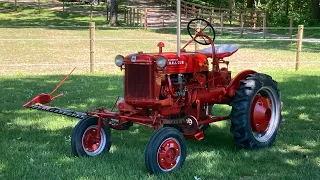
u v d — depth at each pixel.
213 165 4.95
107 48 19.28
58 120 7.03
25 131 6.38
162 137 4.64
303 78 11.65
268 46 20.78
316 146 5.74
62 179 4.50
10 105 8.06
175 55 5.16
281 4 35.06
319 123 6.93
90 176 4.59
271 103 5.91
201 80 5.49
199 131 5.25
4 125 6.71
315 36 25.97
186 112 5.45
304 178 4.56
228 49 5.95
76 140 5.14
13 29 27.03
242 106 5.41
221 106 8.06
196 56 5.41
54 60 15.55
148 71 4.89
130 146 5.69
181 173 4.68
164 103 4.96
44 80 11.08
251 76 5.70
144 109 5.08
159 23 33.34
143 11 35.88
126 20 34.69
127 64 5.02
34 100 5.72
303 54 17.80
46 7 40.53
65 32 26.25
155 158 4.60
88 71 13.16
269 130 5.81
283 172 4.76
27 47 19.02
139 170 4.76
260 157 5.25
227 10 33.09
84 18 35.91
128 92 5.04
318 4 32.22
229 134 6.37
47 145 5.65
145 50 18.52
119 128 5.34
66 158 5.12
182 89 5.25
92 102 8.34
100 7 42.41
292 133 6.33
